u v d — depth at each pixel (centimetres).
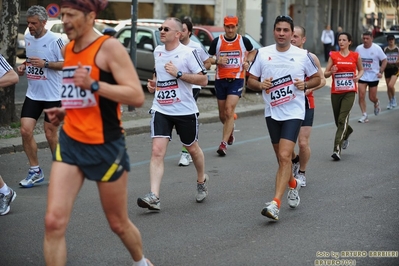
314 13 7712
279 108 1271
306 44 7794
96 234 1172
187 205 1388
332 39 6881
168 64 1312
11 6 2223
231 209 1356
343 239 1142
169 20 1358
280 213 1324
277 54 1276
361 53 2769
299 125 1261
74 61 813
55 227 792
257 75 1295
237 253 1066
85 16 800
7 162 1808
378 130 2539
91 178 818
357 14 10462
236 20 2048
